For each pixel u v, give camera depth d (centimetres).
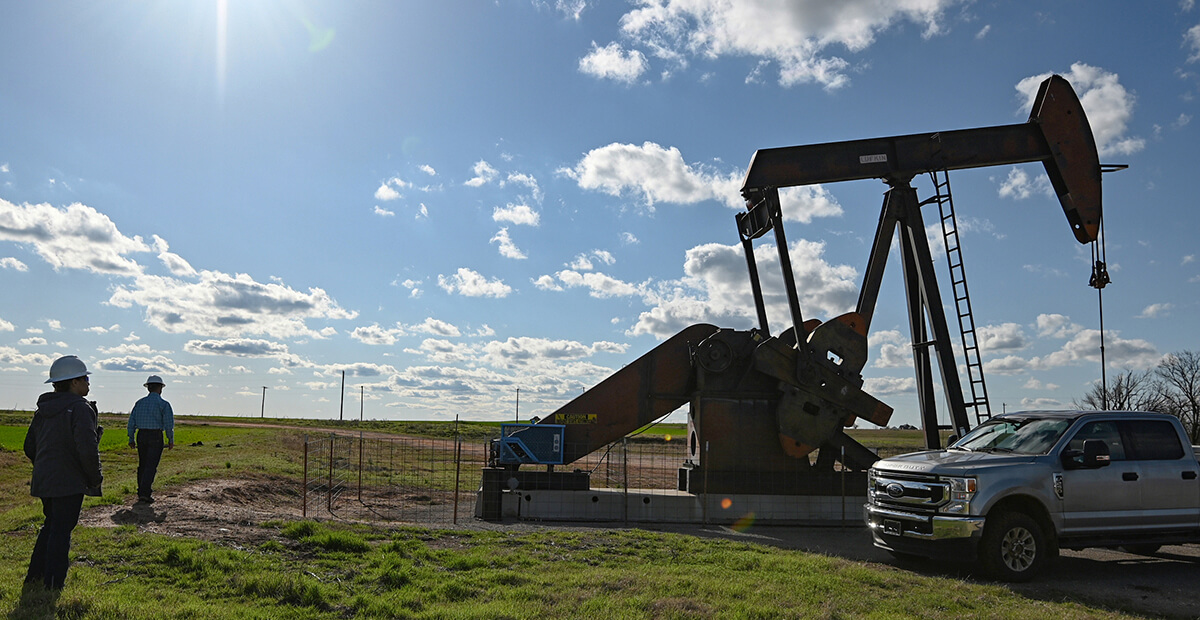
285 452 3291
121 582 807
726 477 1588
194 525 1142
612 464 3195
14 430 5009
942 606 841
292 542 1055
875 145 1627
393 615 730
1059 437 1112
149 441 1339
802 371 1581
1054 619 805
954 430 1557
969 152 1606
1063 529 1064
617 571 959
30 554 929
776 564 1030
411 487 2078
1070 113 1603
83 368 788
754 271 1717
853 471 1644
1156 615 860
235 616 702
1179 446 1157
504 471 1576
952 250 1595
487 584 874
